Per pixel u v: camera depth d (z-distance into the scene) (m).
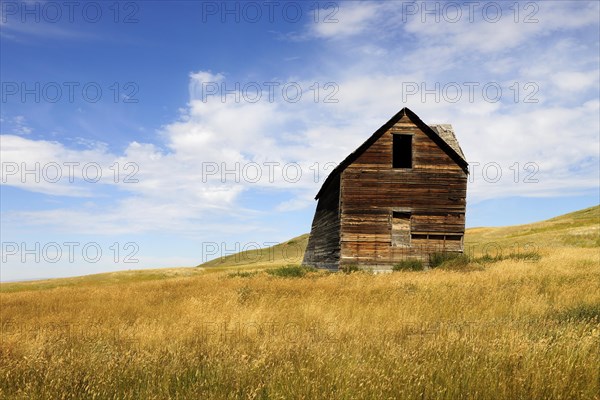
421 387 4.52
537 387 4.43
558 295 12.28
